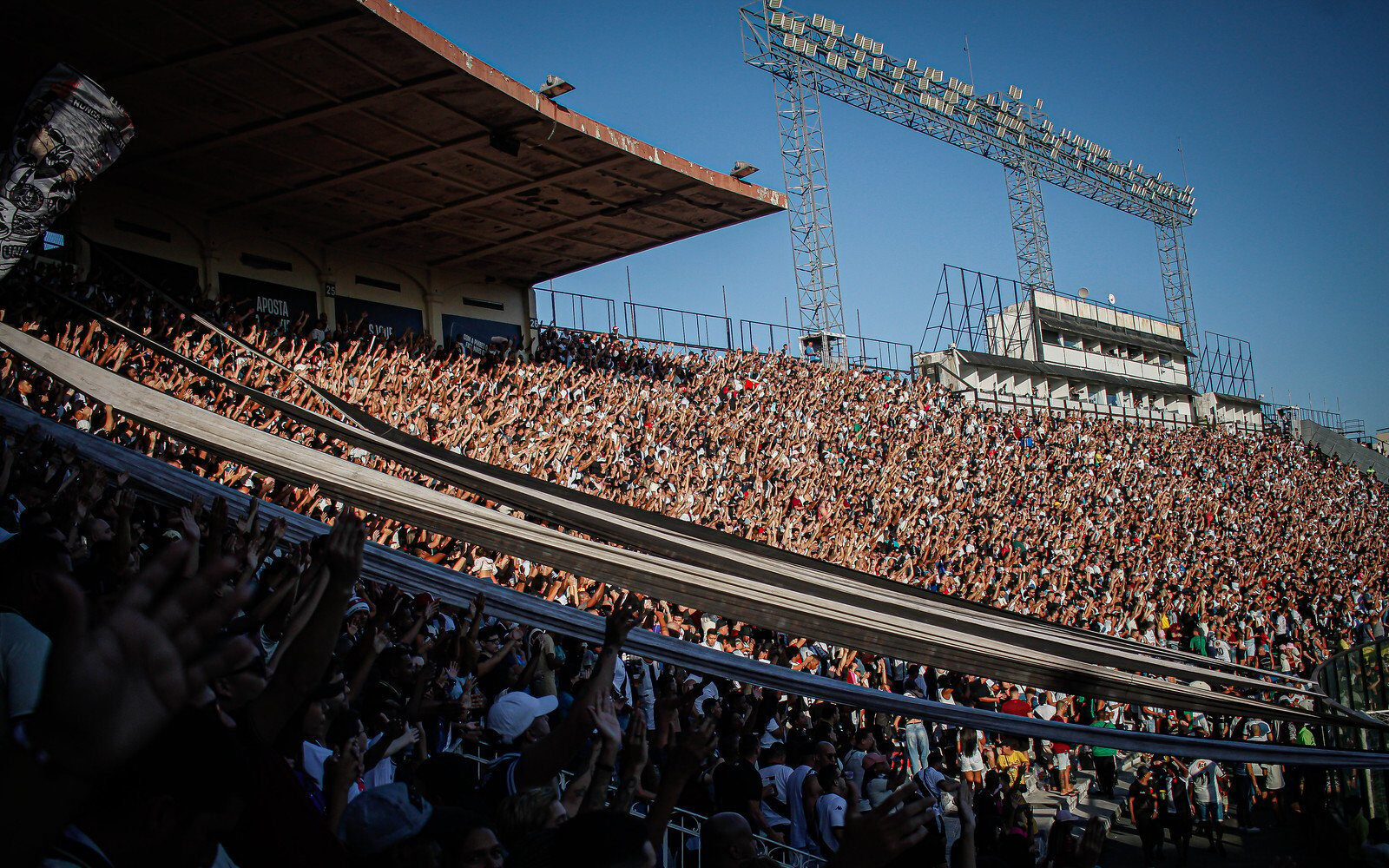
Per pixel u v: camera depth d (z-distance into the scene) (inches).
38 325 665.0
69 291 762.2
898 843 100.8
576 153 1023.6
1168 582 1217.4
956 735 594.6
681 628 575.5
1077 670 226.8
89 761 45.9
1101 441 2001.7
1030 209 2454.5
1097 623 982.4
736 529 906.7
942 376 2134.6
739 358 1731.1
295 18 727.1
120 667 47.0
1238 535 1680.6
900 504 1213.1
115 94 792.9
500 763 185.9
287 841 103.8
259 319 1027.9
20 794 45.3
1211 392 2768.2
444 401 1001.5
